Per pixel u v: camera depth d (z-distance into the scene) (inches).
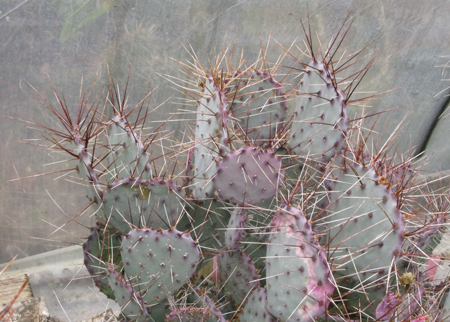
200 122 46.0
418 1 57.1
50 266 56.1
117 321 45.1
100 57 52.7
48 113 53.1
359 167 42.6
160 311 44.1
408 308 43.4
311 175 47.0
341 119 44.9
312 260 39.3
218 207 45.6
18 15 49.1
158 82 55.2
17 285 51.6
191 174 50.0
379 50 59.5
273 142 46.9
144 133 56.7
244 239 46.7
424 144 66.8
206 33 54.4
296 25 56.1
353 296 43.8
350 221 42.5
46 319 45.6
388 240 41.3
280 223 40.6
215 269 47.9
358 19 57.4
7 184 54.1
